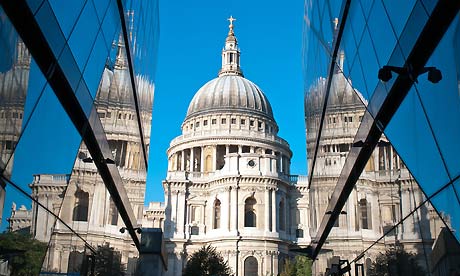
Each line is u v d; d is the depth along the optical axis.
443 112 9.31
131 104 25.30
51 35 11.13
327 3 23.77
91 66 15.69
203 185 104.75
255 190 99.62
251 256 95.06
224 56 146.75
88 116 16.22
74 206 15.51
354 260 20.80
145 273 30.97
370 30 14.72
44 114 11.54
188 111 135.75
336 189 24.89
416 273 11.99
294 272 84.75
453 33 8.65
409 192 12.47
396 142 13.44
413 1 10.34
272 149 119.06
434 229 10.55
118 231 23.83
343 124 21.23
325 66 25.66
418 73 10.86
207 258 82.56
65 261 14.43
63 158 13.71
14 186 9.62
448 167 9.34
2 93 8.52
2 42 8.47
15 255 9.96
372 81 14.96
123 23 20.30
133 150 27.38
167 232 100.25
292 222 103.81
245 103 128.62
